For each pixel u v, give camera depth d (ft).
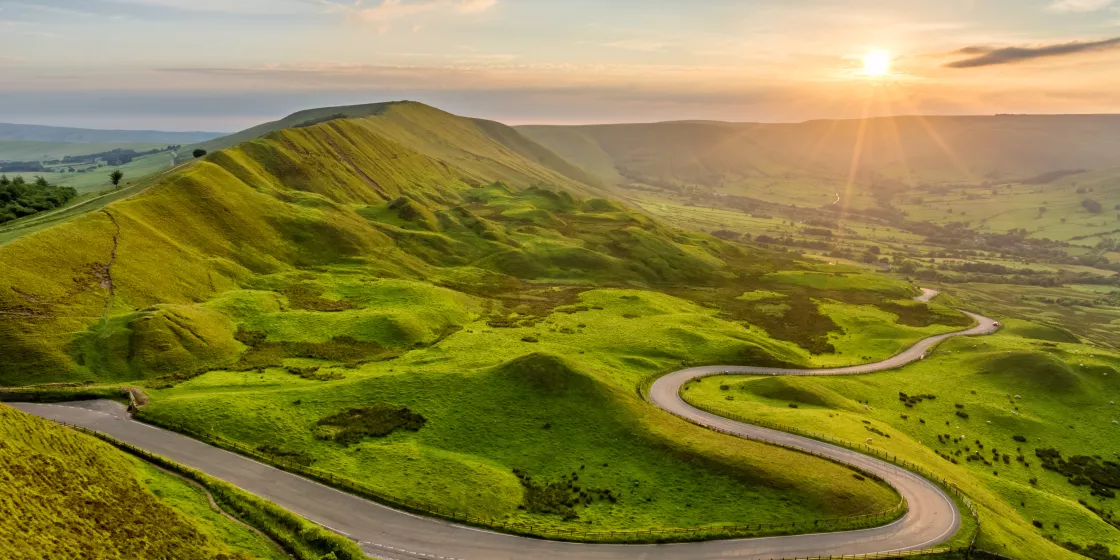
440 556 217.56
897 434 364.58
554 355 387.75
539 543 229.86
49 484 189.47
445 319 535.19
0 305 355.97
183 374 361.51
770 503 261.03
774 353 515.91
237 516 226.38
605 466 295.28
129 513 198.29
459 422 329.11
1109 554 275.39
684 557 223.30
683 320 588.91
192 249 536.42
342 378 380.17
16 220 549.13
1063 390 476.54
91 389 319.68
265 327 454.81
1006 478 351.67
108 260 447.01
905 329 635.66
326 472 267.18
